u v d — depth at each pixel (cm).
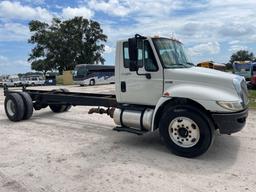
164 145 668
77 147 664
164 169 523
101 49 6756
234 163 550
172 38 680
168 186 454
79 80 3859
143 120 631
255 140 701
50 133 805
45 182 476
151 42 625
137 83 654
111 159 579
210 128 554
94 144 687
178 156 590
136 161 566
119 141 711
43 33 6419
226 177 486
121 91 682
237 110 546
